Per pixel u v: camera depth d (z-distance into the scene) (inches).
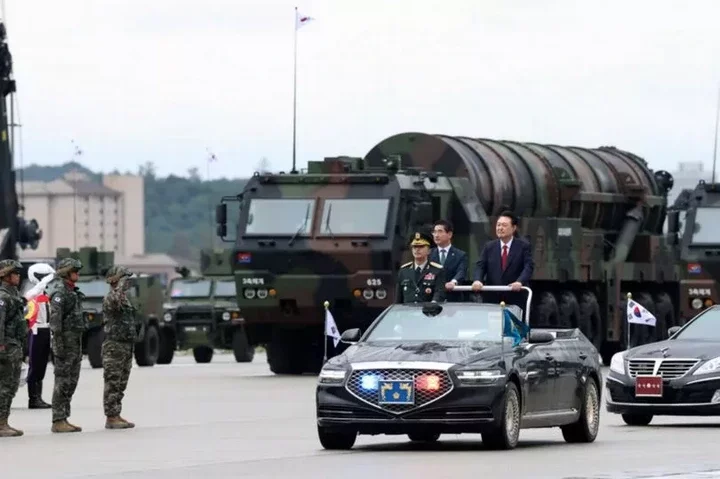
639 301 5910.4
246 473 2176.4
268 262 4690.0
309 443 2647.6
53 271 3617.1
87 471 2217.0
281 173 4753.9
